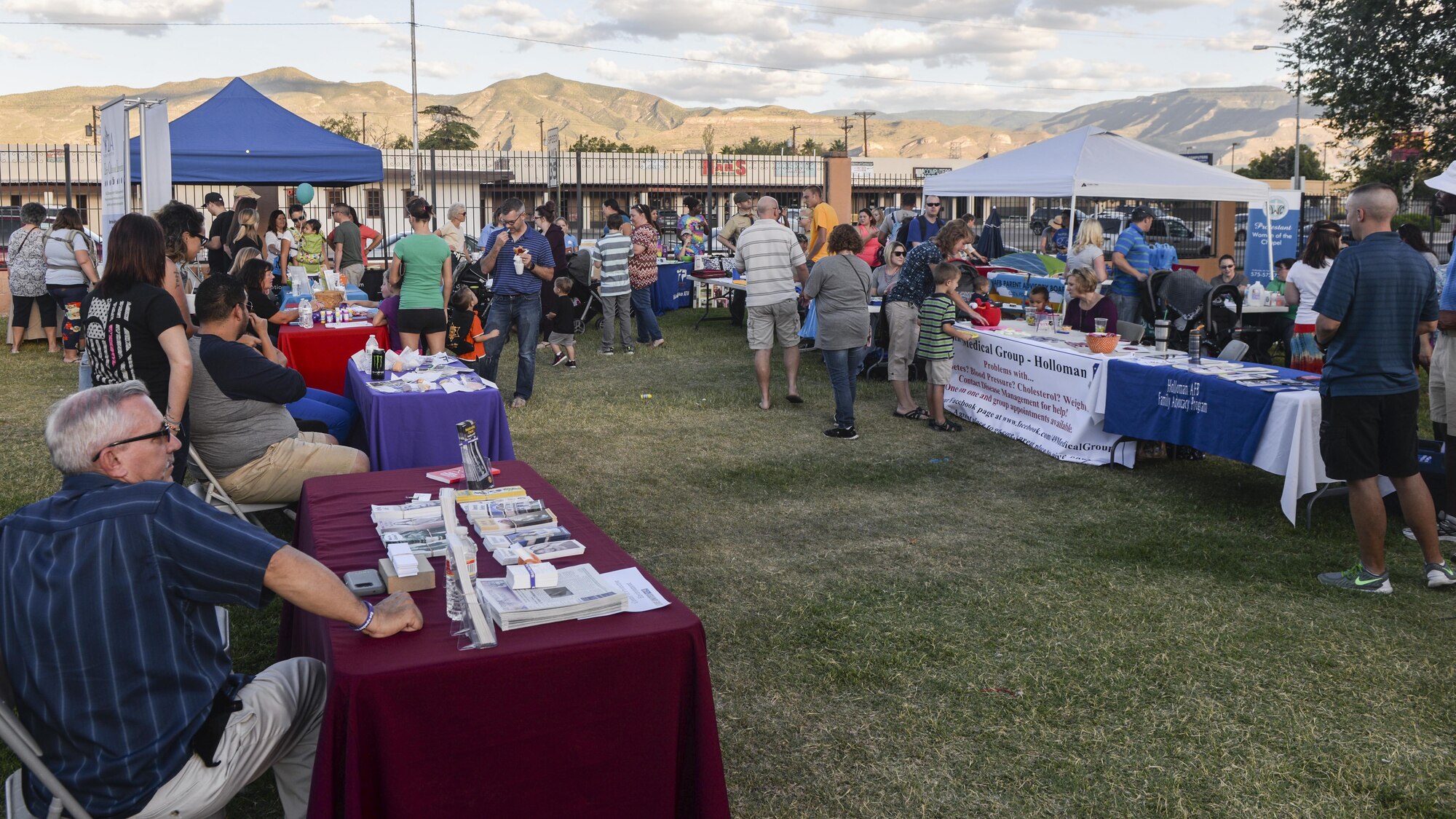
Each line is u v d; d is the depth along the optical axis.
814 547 4.89
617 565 2.64
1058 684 3.47
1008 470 6.34
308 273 10.41
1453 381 4.81
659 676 2.23
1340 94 17.72
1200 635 3.87
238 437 4.28
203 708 2.01
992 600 4.21
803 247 12.46
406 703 2.02
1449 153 16.81
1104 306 7.56
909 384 9.11
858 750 3.07
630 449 6.77
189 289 7.34
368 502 3.21
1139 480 6.08
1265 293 9.02
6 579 1.91
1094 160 9.29
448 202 32.16
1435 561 4.30
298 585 2.04
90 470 2.04
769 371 8.01
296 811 2.36
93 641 1.89
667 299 14.11
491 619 2.26
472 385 5.39
